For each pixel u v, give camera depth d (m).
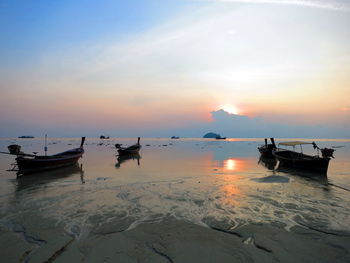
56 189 13.43
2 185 14.64
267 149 33.62
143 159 32.47
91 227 7.77
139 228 7.66
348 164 26.17
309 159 20.11
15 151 17.80
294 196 11.79
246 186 14.08
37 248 6.33
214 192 12.61
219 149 59.75
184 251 6.12
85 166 24.50
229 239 6.83
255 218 8.63
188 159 32.53
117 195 12.02
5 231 7.48
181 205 10.29
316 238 6.91
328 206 10.12
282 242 6.64
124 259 5.77
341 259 5.77
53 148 61.97
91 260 5.72
